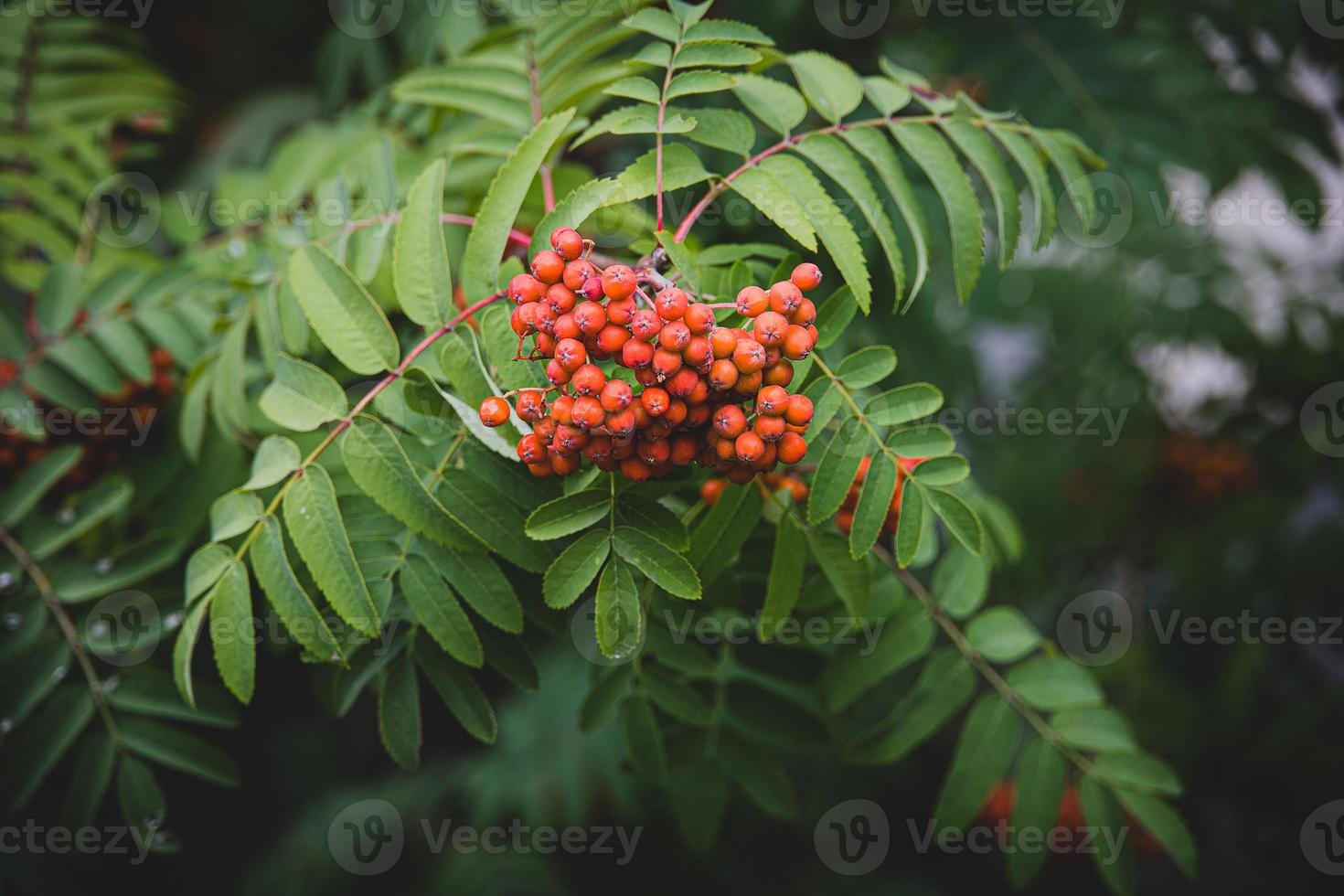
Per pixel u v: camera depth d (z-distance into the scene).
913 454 0.67
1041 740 0.75
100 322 0.81
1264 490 1.38
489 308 0.66
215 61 1.33
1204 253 1.29
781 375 0.63
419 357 0.69
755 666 0.75
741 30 0.70
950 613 0.77
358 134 0.90
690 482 0.69
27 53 0.94
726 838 1.36
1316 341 1.30
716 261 0.70
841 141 0.71
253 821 1.40
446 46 0.91
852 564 0.71
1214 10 0.99
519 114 0.76
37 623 0.77
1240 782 1.27
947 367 0.99
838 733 0.77
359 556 0.68
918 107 0.90
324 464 0.72
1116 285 1.30
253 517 0.67
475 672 1.28
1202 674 1.34
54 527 0.78
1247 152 0.94
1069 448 1.42
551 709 1.32
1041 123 0.90
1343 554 1.25
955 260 0.71
